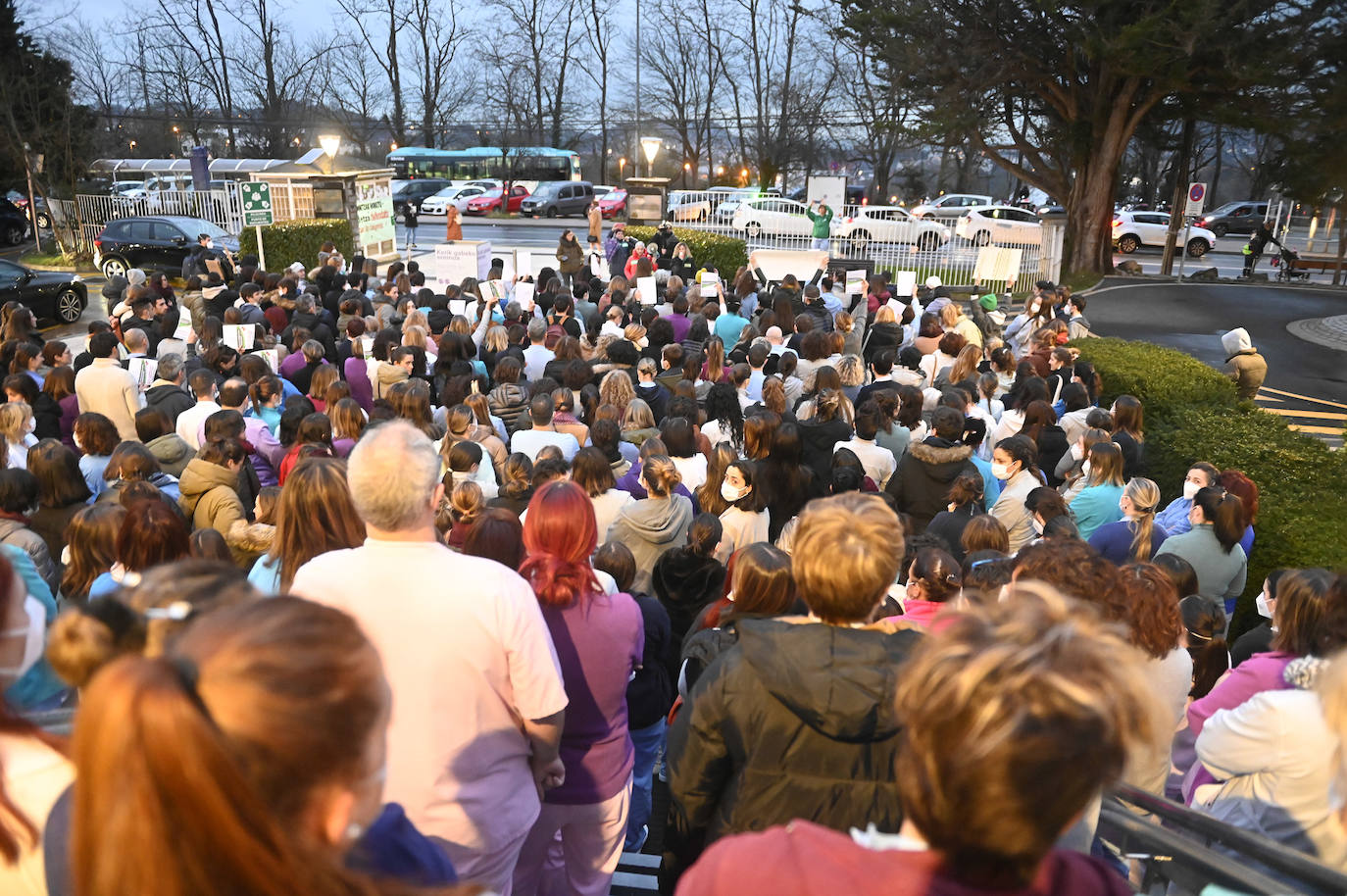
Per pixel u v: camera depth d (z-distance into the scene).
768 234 28.28
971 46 25.30
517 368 7.48
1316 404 15.12
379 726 1.02
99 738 0.86
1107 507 5.66
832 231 27.77
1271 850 2.02
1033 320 13.04
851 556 1.96
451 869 1.52
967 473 5.30
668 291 12.97
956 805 1.01
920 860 1.09
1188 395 10.12
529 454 6.09
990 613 1.13
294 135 62.19
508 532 3.52
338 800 0.98
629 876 3.82
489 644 2.22
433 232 36.12
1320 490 6.96
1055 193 30.02
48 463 4.68
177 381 7.35
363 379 8.30
